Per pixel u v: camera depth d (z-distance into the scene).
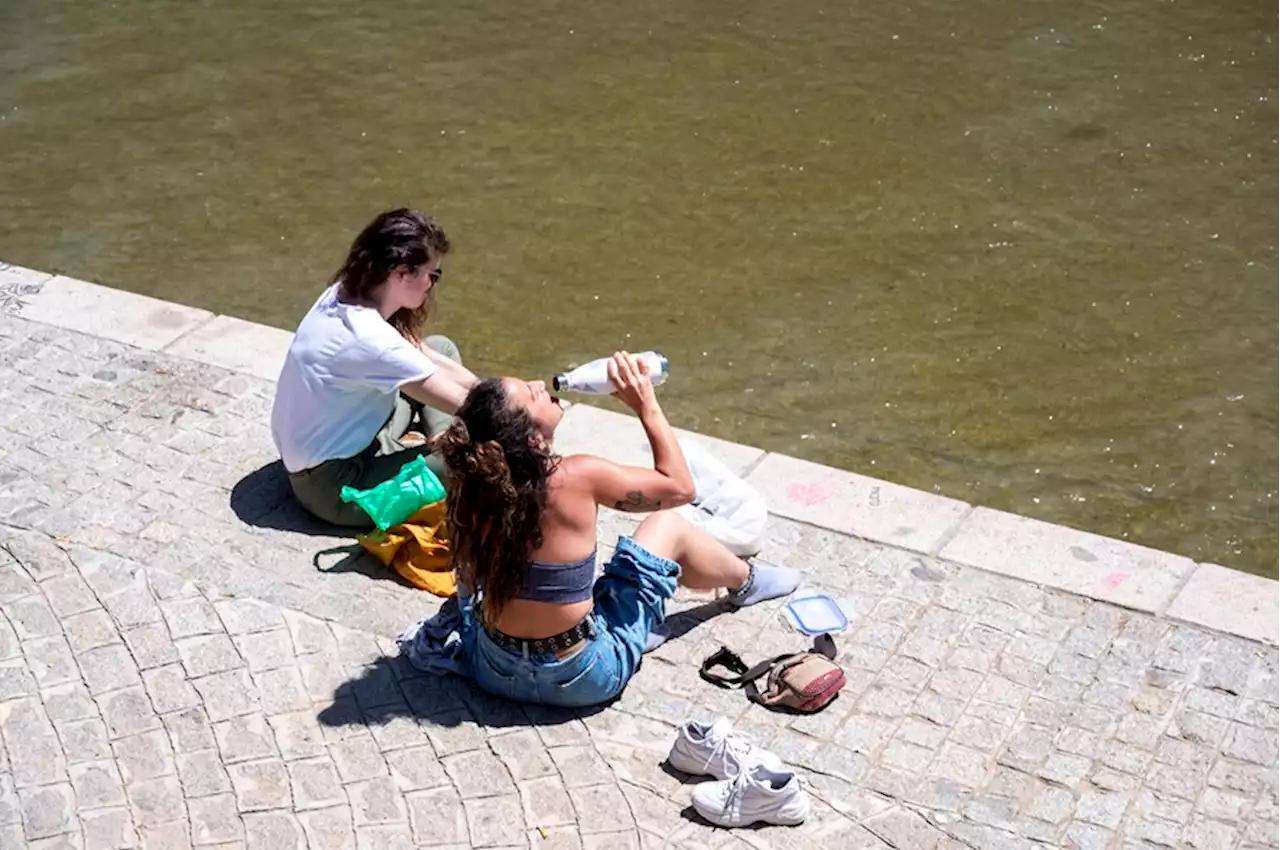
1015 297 8.30
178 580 5.43
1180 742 4.81
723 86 10.56
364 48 11.23
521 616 4.64
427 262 5.31
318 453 5.48
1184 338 7.96
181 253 8.82
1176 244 8.77
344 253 8.81
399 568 5.46
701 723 4.60
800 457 7.12
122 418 6.40
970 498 6.88
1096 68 10.77
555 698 4.81
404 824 4.46
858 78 10.65
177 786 4.58
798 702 4.88
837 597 5.43
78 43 11.34
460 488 4.49
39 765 4.65
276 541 5.66
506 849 4.38
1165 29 11.35
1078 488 6.95
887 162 9.59
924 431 7.31
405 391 5.30
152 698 4.91
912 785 4.65
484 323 8.11
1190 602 5.38
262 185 9.50
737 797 4.45
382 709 4.88
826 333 8.02
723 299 8.31
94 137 10.06
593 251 8.75
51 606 5.30
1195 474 7.05
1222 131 9.95
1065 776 4.69
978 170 9.51
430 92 10.56
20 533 5.66
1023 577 5.52
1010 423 7.37
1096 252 8.70
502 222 9.05
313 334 5.35
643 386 4.90
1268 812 4.57
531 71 10.82
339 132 10.08
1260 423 7.36
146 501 5.87
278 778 4.61
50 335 7.00
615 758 4.71
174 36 11.46
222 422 6.38
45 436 6.27
